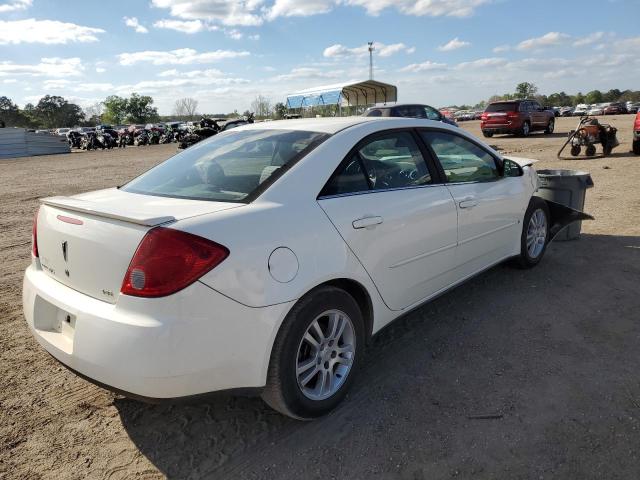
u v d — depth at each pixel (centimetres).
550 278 481
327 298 272
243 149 324
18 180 1596
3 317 437
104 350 229
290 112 4028
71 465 253
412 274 340
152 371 222
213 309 230
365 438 266
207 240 232
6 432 279
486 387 307
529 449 252
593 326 379
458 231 379
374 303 312
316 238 270
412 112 1612
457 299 442
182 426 282
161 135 4434
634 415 273
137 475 246
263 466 249
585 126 1409
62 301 254
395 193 327
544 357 338
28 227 820
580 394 295
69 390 321
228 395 246
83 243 251
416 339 373
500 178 448
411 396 301
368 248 300
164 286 223
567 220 552
